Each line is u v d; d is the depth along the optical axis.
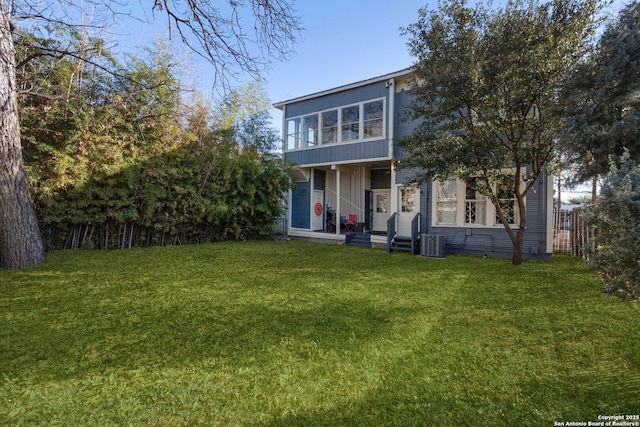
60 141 7.81
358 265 7.08
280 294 4.67
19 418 1.93
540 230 8.20
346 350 2.87
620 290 2.65
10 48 6.12
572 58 5.74
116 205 8.91
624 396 2.20
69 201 8.35
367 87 11.28
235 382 2.35
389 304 4.20
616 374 2.47
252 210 12.05
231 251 9.24
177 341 3.04
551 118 5.70
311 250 9.69
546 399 2.16
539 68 5.82
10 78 6.12
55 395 2.17
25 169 7.32
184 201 10.44
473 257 8.56
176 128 10.16
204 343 3.00
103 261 7.16
